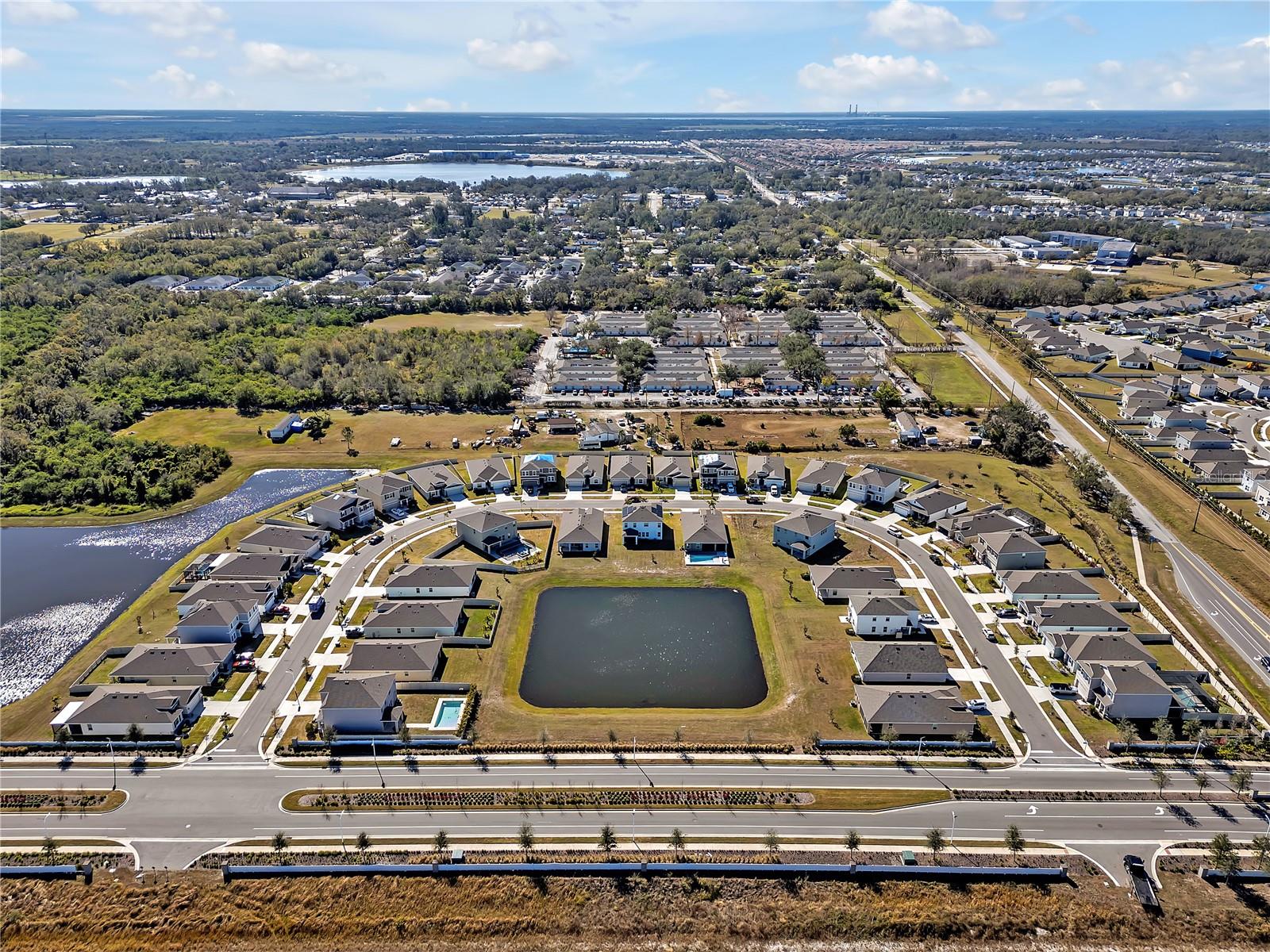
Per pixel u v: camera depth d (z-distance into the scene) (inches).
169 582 5334.6
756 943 3036.4
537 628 4864.7
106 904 3169.3
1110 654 4293.8
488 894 3203.7
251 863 3326.8
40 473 6712.6
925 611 4943.4
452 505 6348.4
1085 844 3400.6
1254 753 3850.9
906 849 3366.1
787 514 6166.3
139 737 3954.2
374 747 3905.0
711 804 3597.4
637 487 6619.1
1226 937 3034.0
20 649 4739.2
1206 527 5910.4
